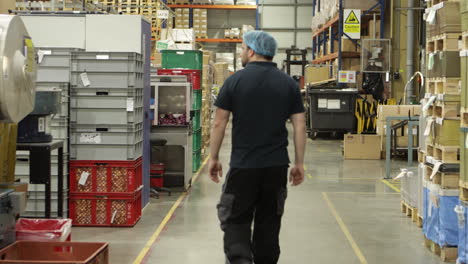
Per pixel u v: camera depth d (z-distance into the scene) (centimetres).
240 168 421
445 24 535
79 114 651
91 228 653
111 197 655
